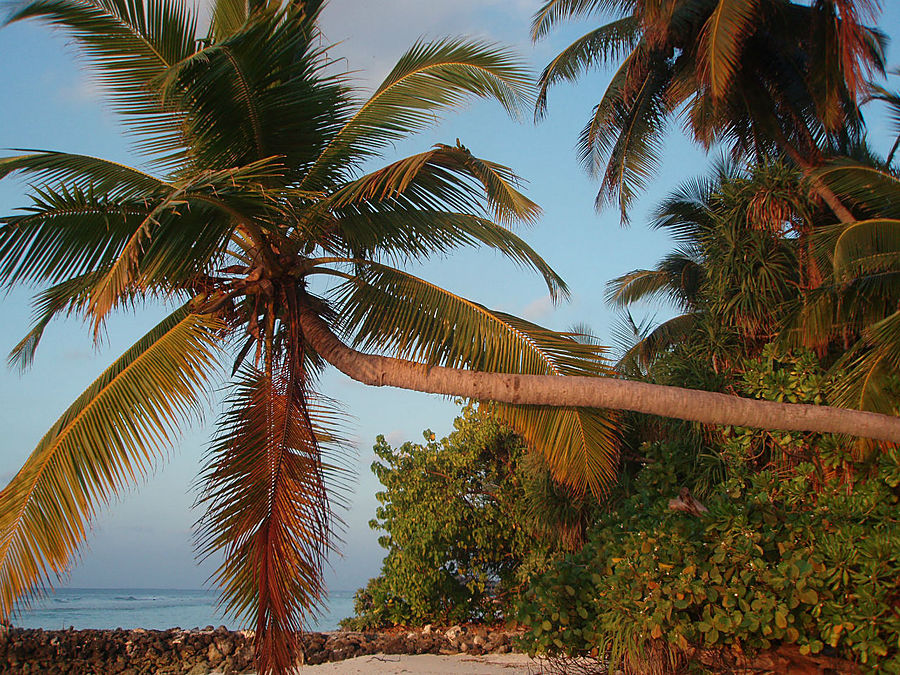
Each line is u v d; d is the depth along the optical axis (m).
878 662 5.58
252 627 6.99
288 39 6.97
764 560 6.36
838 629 5.62
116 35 7.11
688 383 10.66
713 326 11.21
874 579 5.61
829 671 6.04
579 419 7.63
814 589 5.86
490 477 17.67
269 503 7.12
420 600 17.03
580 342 7.85
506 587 16.94
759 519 6.39
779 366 10.09
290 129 7.43
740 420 6.84
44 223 6.08
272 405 7.38
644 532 6.64
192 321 7.37
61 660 12.98
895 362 8.25
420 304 7.84
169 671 12.97
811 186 11.25
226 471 7.05
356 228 7.87
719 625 5.89
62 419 6.99
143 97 7.44
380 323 7.80
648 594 6.30
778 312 10.58
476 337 7.62
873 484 7.13
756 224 11.13
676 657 6.42
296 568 7.00
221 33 7.88
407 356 7.57
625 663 6.61
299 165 7.80
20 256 6.14
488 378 7.07
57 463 6.44
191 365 7.22
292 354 7.46
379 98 7.59
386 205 7.95
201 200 6.20
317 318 7.63
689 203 16.61
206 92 6.88
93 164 7.06
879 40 13.70
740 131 14.52
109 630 14.10
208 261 6.69
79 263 6.41
